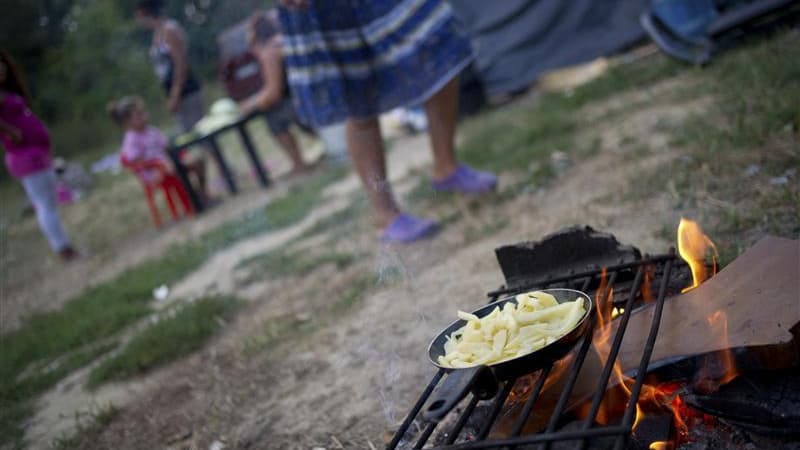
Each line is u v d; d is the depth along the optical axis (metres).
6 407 4.07
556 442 1.66
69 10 23.53
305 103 4.43
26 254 9.39
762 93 4.43
